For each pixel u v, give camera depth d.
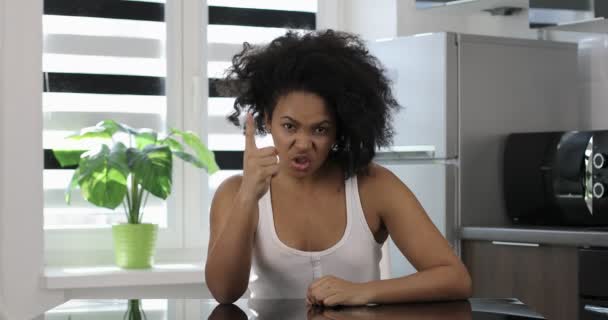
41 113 3.37
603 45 3.43
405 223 1.76
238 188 1.83
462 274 1.62
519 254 2.95
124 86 3.70
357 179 1.80
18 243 3.30
